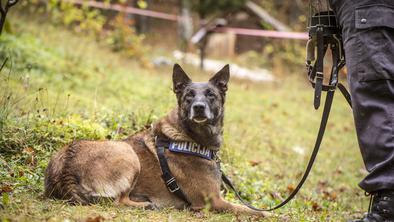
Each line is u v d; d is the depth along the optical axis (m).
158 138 4.43
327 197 6.18
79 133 5.43
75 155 4.09
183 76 4.53
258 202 5.22
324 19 3.91
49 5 14.02
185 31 17.77
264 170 6.97
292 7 20.17
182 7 18.05
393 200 3.23
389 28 3.37
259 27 19.42
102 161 4.12
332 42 4.00
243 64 17.58
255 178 6.22
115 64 12.38
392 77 3.31
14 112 5.88
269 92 13.72
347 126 11.51
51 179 4.01
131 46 14.10
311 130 10.52
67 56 11.22
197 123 4.28
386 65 3.32
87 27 14.59
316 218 4.52
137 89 10.15
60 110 6.33
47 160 4.86
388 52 3.35
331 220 4.50
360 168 8.29
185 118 4.36
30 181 4.38
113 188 4.11
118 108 6.97
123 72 11.66
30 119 5.53
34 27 12.93
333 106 13.29
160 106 6.95
